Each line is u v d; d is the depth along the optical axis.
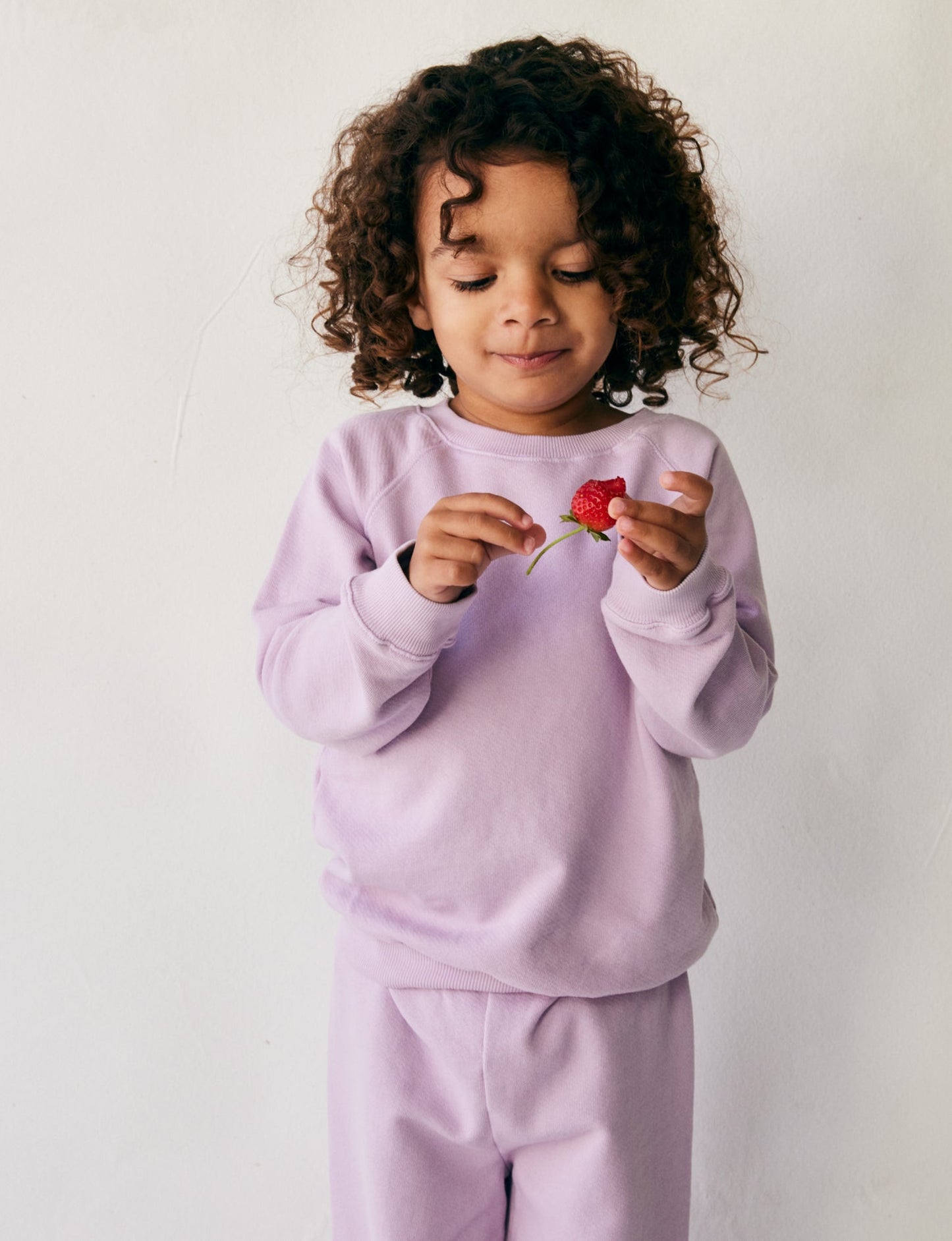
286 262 1.33
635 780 1.04
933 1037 1.48
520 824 1.00
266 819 1.43
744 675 1.02
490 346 0.97
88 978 1.45
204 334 1.35
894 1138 1.49
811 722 1.43
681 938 1.05
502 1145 1.08
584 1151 1.06
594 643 1.03
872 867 1.46
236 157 1.32
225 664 1.41
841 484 1.39
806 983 1.47
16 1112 1.47
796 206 1.33
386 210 1.03
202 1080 1.47
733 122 1.32
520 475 1.04
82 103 1.31
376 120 1.09
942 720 1.44
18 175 1.32
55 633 1.39
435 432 1.07
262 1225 1.49
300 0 1.30
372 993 1.09
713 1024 1.48
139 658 1.40
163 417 1.36
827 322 1.36
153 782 1.42
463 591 0.93
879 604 1.42
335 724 1.00
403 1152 1.08
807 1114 1.49
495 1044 1.03
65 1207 1.48
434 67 1.07
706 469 1.08
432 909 1.04
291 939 1.45
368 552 1.06
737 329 1.36
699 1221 1.50
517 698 1.01
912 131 1.32
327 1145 1.48
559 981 1.01
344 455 1.08
